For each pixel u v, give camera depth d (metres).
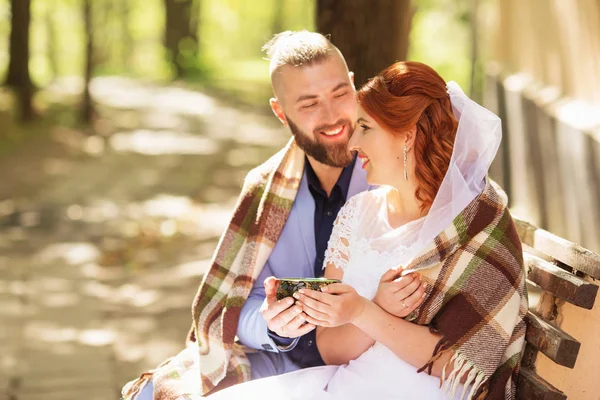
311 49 2.78
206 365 2.78
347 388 2.42
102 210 10.76
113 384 5.17
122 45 38.88
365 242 2.57
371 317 2.35
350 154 2.79
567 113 7.32
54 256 8.52
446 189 2.32
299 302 2.34
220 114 22.20
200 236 9.38
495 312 2.29
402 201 2.50
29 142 15.81
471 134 2.32
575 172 7.00
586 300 2.25
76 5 32.38
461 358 2.29
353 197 2.68
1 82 20.44
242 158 15.33
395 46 4.59
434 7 22.67
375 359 2.42
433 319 2.36
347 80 2.79
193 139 17.61
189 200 11.51
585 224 6.75
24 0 17.53
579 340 2.42
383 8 4.54
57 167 13.79
